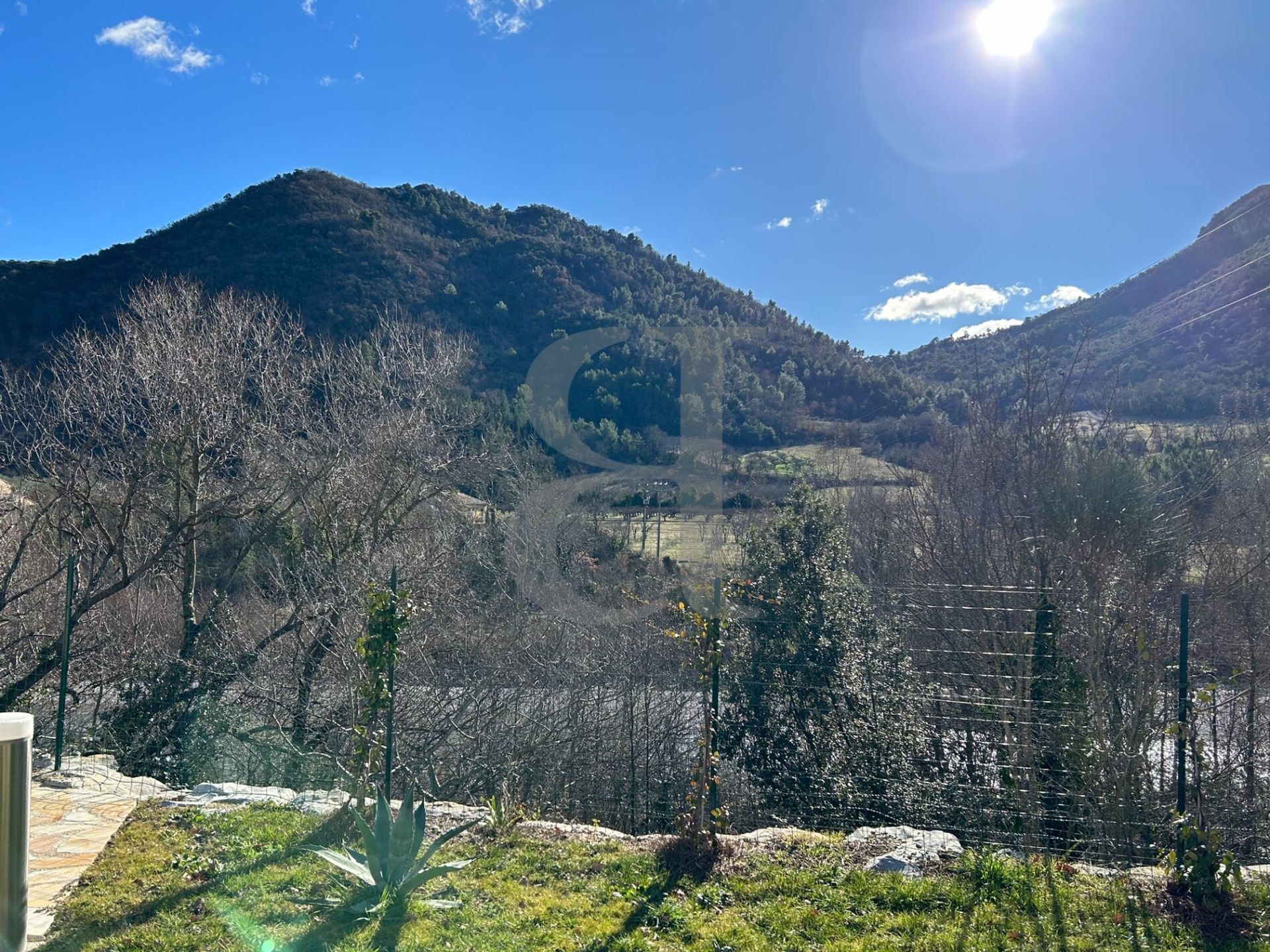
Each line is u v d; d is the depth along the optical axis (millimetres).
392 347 17031
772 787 11312
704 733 6227
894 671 10922
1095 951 4582
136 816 6512
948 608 9219
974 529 15562
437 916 4809
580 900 5125
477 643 13812
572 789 13172
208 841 5969
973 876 5438
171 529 13344
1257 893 5145
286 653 13711
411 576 13031
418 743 12758
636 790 13180
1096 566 10422
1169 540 12344
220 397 13703
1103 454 12703
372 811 6395
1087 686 9227
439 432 15812
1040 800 7891
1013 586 12203
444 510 16672
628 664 14141
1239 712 11305
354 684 10820
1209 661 11508
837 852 5902
